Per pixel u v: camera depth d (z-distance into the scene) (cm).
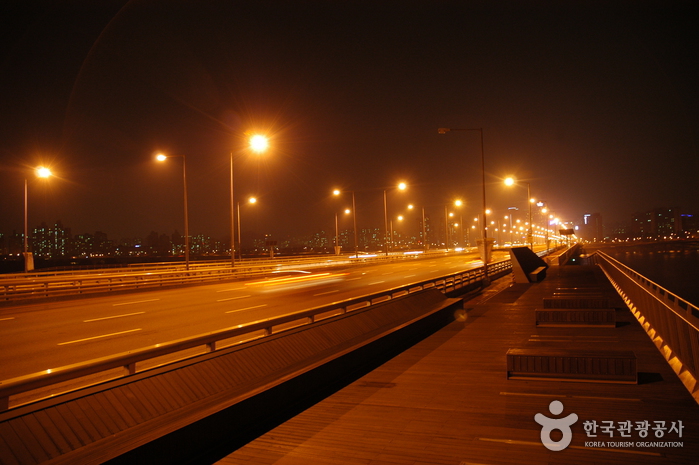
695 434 657
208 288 3250
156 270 5400
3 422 463
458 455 600
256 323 866
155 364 1146
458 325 1683
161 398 609
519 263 3341
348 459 594
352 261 6638
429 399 830
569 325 1575
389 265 6206
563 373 937
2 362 1182
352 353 1011
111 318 1897
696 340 865
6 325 1753
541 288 2914
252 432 679
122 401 566
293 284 3469
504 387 897
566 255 6669
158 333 1558
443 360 1138
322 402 816
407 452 612
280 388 756
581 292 2578
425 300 1769
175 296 2731
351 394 863
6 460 441
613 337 1370
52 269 5650
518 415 743
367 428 696
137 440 517
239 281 3825
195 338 715
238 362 766
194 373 681
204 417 595
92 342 1419
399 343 1294
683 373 913
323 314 1939
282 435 671
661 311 1239
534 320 1739
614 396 826
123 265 6097
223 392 692
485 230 3303
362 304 2262
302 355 915
